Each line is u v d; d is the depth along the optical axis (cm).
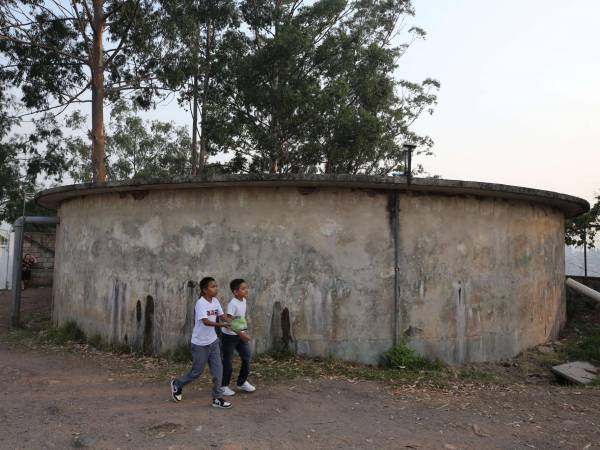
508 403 641
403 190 823
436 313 825
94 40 2025
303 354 793
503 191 834
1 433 505
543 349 934
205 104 2381
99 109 2039
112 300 913
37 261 2100
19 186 2561
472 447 492
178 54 2109
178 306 838
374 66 2420
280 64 2227
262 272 808
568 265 1661
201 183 803
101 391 652
